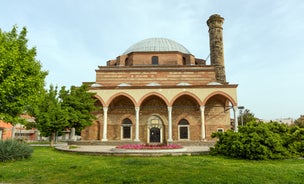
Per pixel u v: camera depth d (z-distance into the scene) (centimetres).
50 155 1600
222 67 3712
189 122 3262
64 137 6169
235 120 2833
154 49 3778
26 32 1684
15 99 1425
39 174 898
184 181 762
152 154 1555
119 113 3312
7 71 1304
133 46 4069
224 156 1476
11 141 1339
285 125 1561
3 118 1408
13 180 809
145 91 2984
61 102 2380
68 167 1043
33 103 1537
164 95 2964
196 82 3381
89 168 1017
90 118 2514
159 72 3422
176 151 1636
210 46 3834
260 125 1486
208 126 3228
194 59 3828
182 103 3316
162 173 887
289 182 759
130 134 3272
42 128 2277
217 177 817
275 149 1330
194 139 3216
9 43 1427
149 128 3269
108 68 3491
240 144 1348
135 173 889
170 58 3628
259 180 777
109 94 2989
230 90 2912
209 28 3891
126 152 1567
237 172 901
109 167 1030
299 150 1423
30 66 1509
